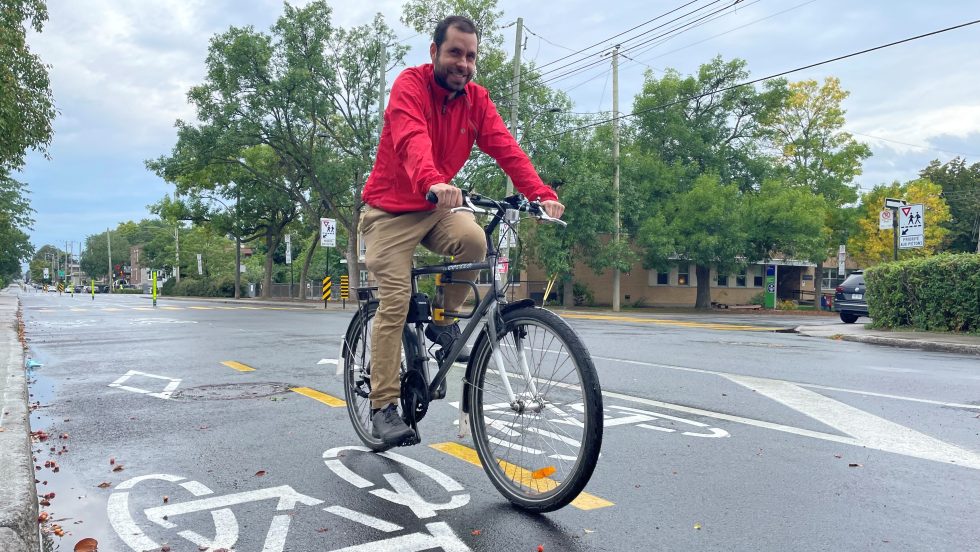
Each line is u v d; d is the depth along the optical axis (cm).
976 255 1291
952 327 1332
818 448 427
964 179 5388
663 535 286
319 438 455
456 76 329
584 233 2939
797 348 1065
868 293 1508
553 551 269
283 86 3189
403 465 389
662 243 3062
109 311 2375
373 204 365
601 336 1280
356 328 441
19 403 514
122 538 284
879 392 631
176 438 458
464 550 270
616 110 2969
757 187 3538
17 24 1438
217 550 271
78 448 434
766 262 3772
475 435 343
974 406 563
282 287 5631
